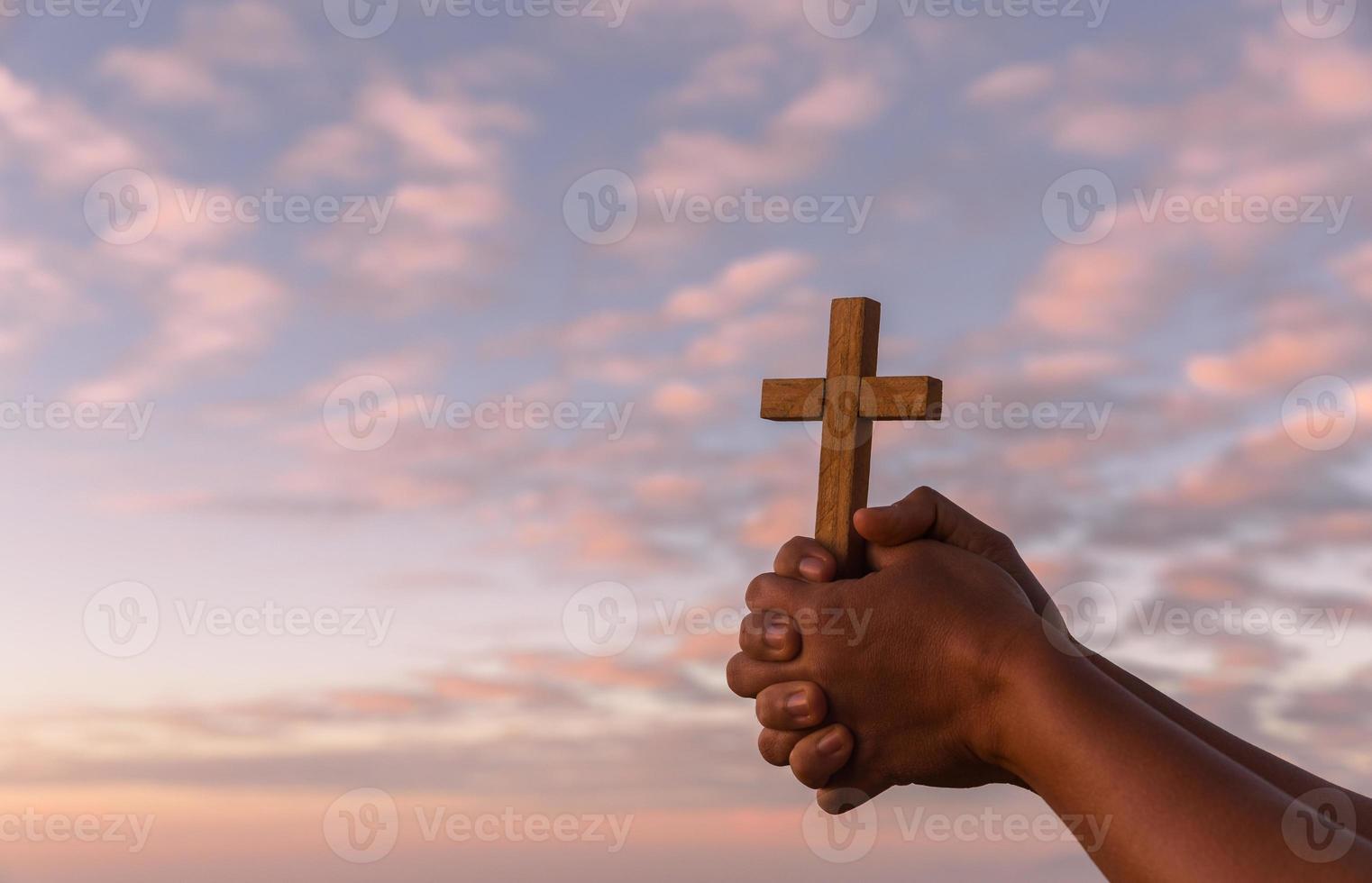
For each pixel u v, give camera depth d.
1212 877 0.74
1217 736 1.19
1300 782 1.13
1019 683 1.02
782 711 1.26
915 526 1.46
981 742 1.08
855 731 1.24
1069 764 0.89
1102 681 0.96
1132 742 0.85
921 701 1.17
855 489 1.76
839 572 1.55
